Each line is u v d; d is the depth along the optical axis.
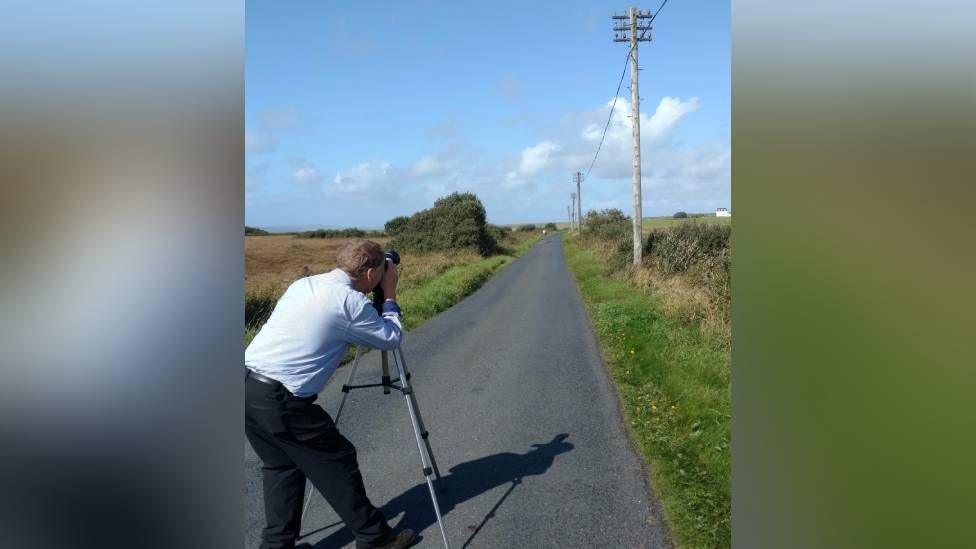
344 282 3.05
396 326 3.22
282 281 12.74
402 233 39.72
